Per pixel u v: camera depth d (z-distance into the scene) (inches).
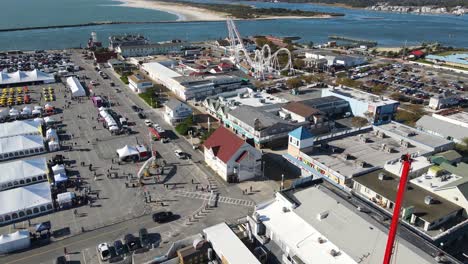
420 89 6446.9
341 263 1836.9
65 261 2231.8
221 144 3341.5
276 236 2159.2
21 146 3661.4
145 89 5890.8
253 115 4170.8
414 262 1742.1
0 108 5009.8
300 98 5433.1
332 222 2079.2
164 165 3496.6
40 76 6318.9
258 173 3334.2
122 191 3038.9
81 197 2920.8
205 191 3058.6
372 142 3572.8
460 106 5536.4
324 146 3462.1
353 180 2755.9
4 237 2329.0
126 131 4281.5
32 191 2795.3
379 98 4857.3
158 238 2468.0
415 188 2605.8
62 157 3572.8
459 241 2399.1
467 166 2819.9
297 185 2524.6
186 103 5374.0
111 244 2404.0
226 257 2052.2
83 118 4719.5
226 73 6919.3
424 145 3422.7
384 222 2080.5
